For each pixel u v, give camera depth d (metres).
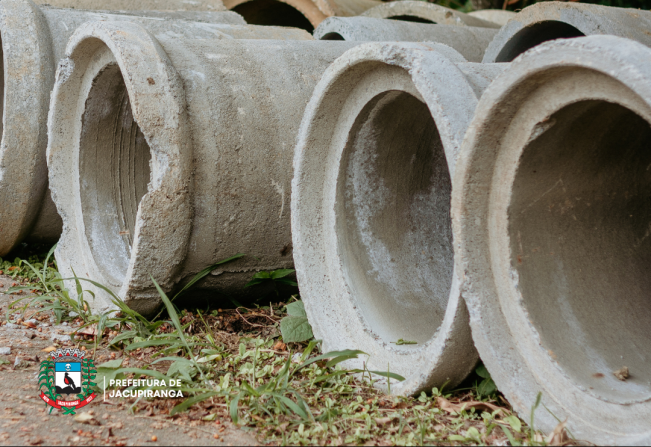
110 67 6.59
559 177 4.25
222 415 4.27
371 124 5.40
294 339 5.46
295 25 14.89
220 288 6.27
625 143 4.38
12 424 3.99
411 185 6.00
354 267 5.57
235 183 5.85
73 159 7.40
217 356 5.09
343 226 5.61
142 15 9.40
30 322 6.09
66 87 7.06
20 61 7.45
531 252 4.26
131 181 7.79
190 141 5.65
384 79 4.96
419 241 6.01
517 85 3.73
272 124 6.09
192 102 5.78
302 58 6.68
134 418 4.19
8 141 7.39
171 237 5.62
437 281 5.86
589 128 4.05
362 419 4.21
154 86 5.52
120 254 7.18
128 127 7.61
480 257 4.23
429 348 4.48
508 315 4.18
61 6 9.54
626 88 3.33
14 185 7.52
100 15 8.35
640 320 4.56
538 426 3.88
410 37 9.73
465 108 4.18
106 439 3.87
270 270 6.33
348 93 5.33
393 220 5.91
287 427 4.08
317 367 4.95
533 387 4.03
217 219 5.82
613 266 4.70
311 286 5.55
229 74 6.14
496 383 4.11
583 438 3.72
